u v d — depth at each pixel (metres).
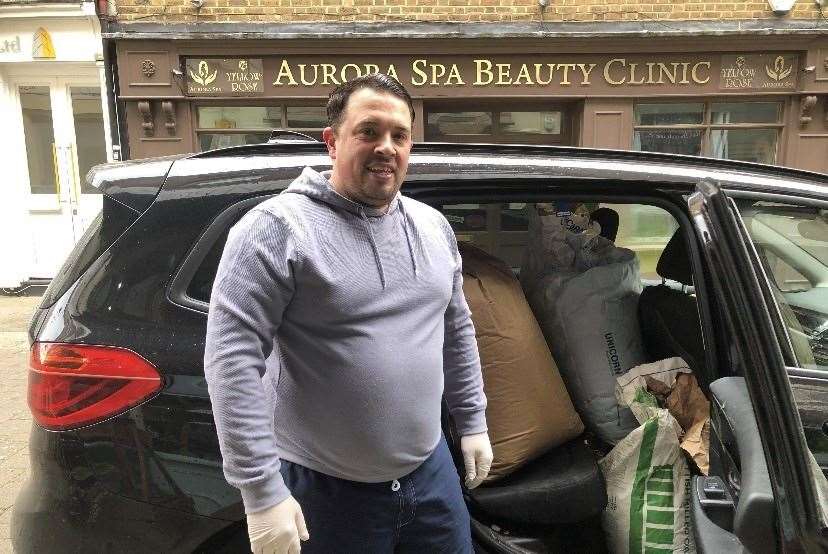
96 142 7.20
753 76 6.38
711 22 6.27
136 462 1.51
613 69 6.36
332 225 1.26
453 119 6.77
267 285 1.20
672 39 6.21
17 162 7.12
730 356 1.69
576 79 6.38
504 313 1.91
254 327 1.21
